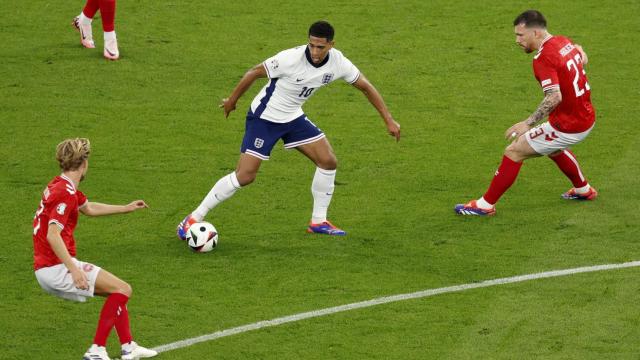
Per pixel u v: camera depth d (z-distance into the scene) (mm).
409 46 59031
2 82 53094
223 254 36156
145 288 33406
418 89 53719
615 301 31938
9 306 32188
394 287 33375
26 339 30141
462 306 31891
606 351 28922
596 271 34125
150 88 53156
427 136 48125
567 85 37250
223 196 36719
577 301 32000
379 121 50062
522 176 43562
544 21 37125
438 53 58094
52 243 27156
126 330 28391
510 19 62594
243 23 61844
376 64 56656
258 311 31797
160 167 44312
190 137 47656
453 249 36344
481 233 37750
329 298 32625
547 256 35500
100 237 37594
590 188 40406
